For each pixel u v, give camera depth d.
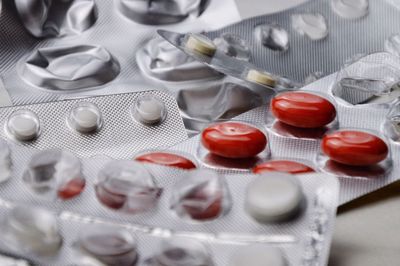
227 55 0.96
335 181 0.71
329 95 0.91
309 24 1.04
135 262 0.68
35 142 0.85
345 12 1.06
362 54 1.01
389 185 0.82
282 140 0.86
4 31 0.99
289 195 0.69
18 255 0.68
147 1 1.04
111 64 0.98
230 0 1.07
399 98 0.91
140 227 0.69
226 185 0.72
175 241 0.67
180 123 0.90
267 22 1.04
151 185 0.72
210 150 0.82
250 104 0.94
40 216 0.68
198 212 0.70
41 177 0.72
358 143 0.79
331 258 0.74
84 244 0.67
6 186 0.73
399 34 1.04
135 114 0.90
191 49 0.94
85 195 0.72
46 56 0.98
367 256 0.74
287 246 0.67
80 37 1.01
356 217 0.79
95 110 0.88
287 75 0.99
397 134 0.86
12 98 0.93
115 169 0.73
